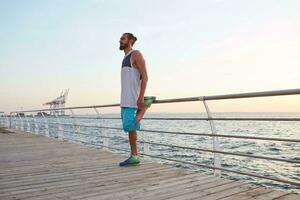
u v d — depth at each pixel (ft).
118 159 16.53
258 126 197.16
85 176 12.07
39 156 17.97
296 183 8.46
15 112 53.16
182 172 12.63
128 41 13.74
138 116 13.33
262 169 44.93
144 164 14.67
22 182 11.11
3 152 20.11
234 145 79.00
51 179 11.59
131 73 13.17
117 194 9.35
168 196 9.05
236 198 8.75
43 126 37.17
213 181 10.89
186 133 12.37
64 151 20.36
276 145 80.89
